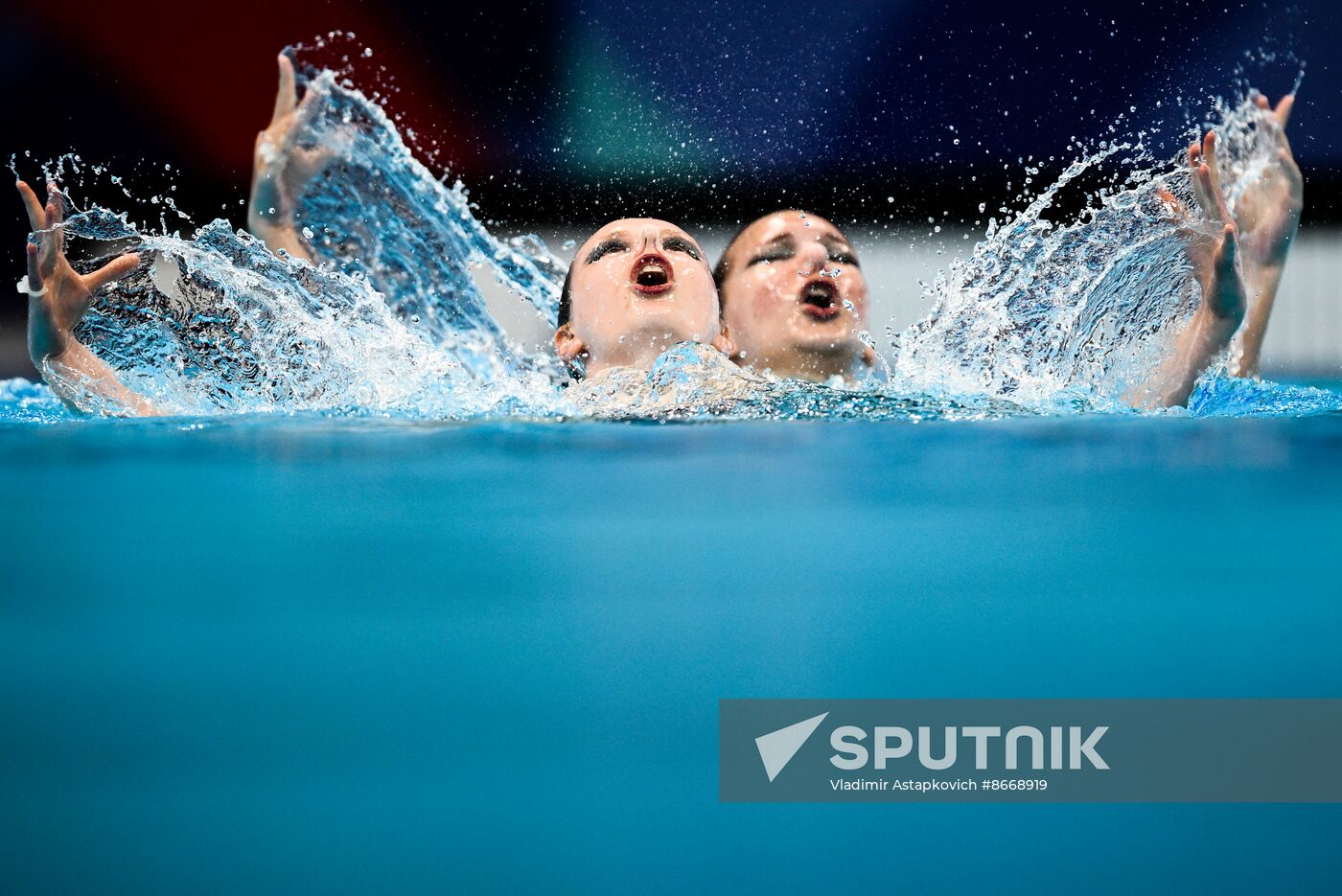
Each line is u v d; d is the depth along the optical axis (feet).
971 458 24.95
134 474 23.65
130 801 10.68
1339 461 24.25
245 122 98.63
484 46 103.45
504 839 10.12
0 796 10.67
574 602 15.51
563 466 24.39
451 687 12.90
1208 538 18.24
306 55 99.60
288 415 33.40
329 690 12.81
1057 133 102.32
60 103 95.81
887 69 104.06
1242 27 99.96
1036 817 10.69
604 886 9.30
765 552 17.66
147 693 12.80
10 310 84.58
